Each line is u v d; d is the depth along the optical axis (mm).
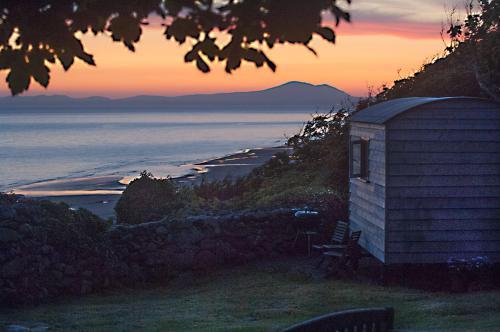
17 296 12367
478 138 13086
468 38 16984
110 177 57156
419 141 13000
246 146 104625
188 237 15648
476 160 13117
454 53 18234
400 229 13086
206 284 14477
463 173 13109
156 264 15125
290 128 194750
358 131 15359
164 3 2531
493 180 13180
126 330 9703
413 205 13078
